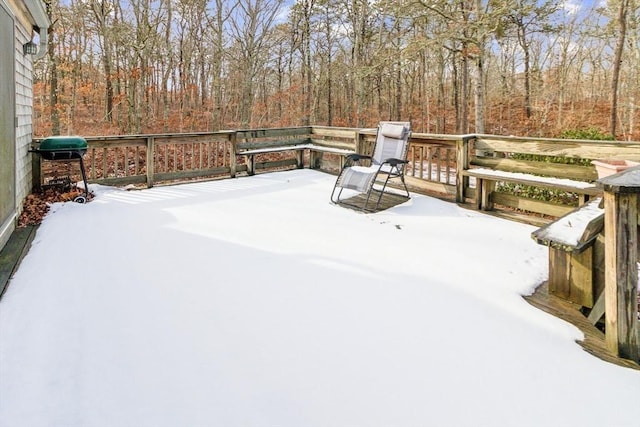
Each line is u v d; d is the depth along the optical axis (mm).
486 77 17891
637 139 12898
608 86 15789
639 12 11250
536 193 4852
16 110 4270
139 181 6344
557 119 15477
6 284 2746
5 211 3584
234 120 18781
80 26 16078
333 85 20000
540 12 10008
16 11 4422
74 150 5191
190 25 17219
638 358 2004
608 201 2039
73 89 15898
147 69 16359
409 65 16266
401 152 5488
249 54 15320
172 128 16797
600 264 2418
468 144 5164
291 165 8211
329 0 16312
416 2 9117
